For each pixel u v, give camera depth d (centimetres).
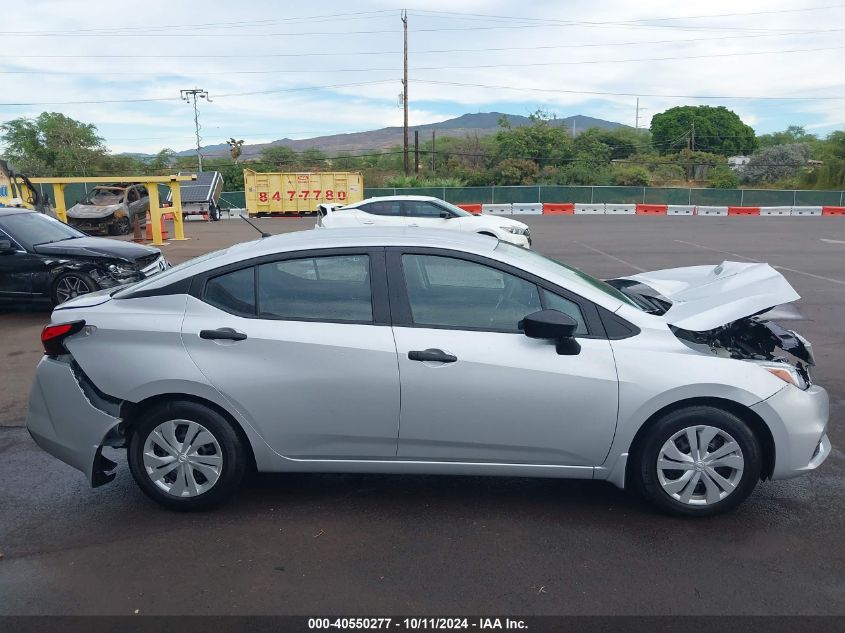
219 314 382
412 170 6244
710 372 367
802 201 3847
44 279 959
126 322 383
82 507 407
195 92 5644
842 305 1031
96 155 5050
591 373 368
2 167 1691
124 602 313
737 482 377
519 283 383
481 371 368
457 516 392
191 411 382
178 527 381
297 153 7081
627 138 7006
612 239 2142
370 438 381
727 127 7581
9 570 340
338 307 381
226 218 3550
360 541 365
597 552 353
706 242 2039
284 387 375
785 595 317
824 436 405
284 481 439
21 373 701
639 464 382
